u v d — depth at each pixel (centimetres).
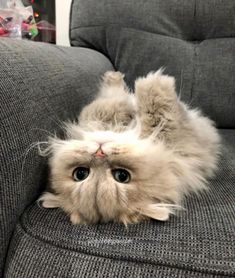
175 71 36
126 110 25
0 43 20
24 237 17
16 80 18
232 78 35
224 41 36
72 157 19
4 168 16
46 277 15
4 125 16
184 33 38
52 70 23
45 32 53
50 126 21
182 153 22
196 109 33
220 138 30
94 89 30
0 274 17
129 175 19
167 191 20
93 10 38
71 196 19
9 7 44
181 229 16
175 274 14
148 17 37
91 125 24
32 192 19
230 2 36
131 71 37
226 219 17
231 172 24
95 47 39
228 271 14
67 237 16
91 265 15
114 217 18
